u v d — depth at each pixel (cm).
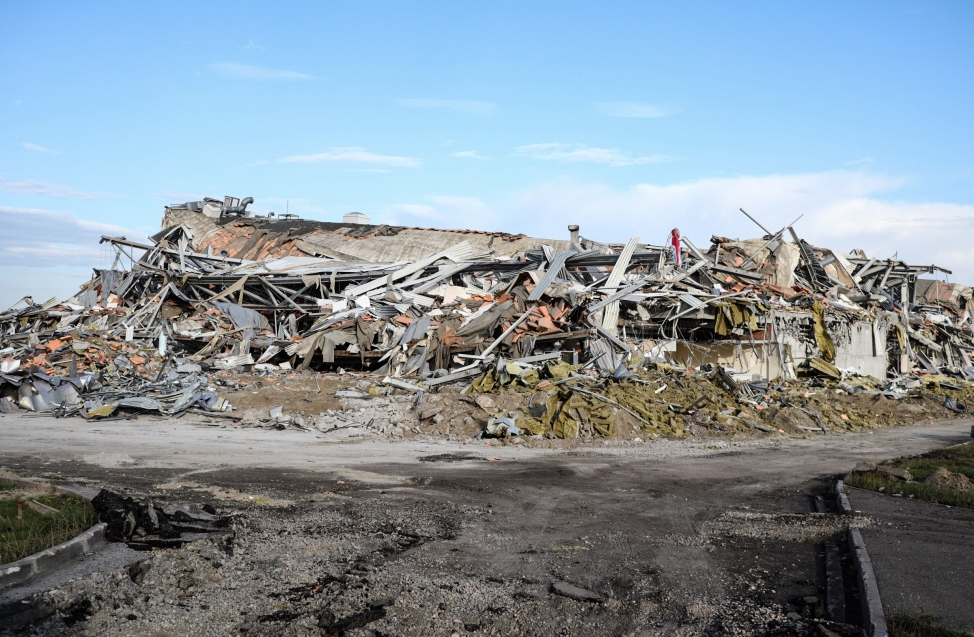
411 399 2175
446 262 3691
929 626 572
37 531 775
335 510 988
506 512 1012
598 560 792
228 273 3759
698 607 655
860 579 705
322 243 5075
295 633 589
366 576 719
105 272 3725
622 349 2716
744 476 1368
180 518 861
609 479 1302
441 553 804
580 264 3425
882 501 1092
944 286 5691
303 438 1764
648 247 3941
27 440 1589
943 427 2445
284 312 3444
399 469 1345
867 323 3631
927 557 775
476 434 1861
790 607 659
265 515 947
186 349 3184
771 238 3866
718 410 2186
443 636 590
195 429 1856
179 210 5756
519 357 2653
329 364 3073
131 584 674
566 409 1948
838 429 2245
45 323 3375
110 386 2380
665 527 945
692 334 3153
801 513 1035
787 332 3153
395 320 3006
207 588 681
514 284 3184
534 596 678
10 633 561
